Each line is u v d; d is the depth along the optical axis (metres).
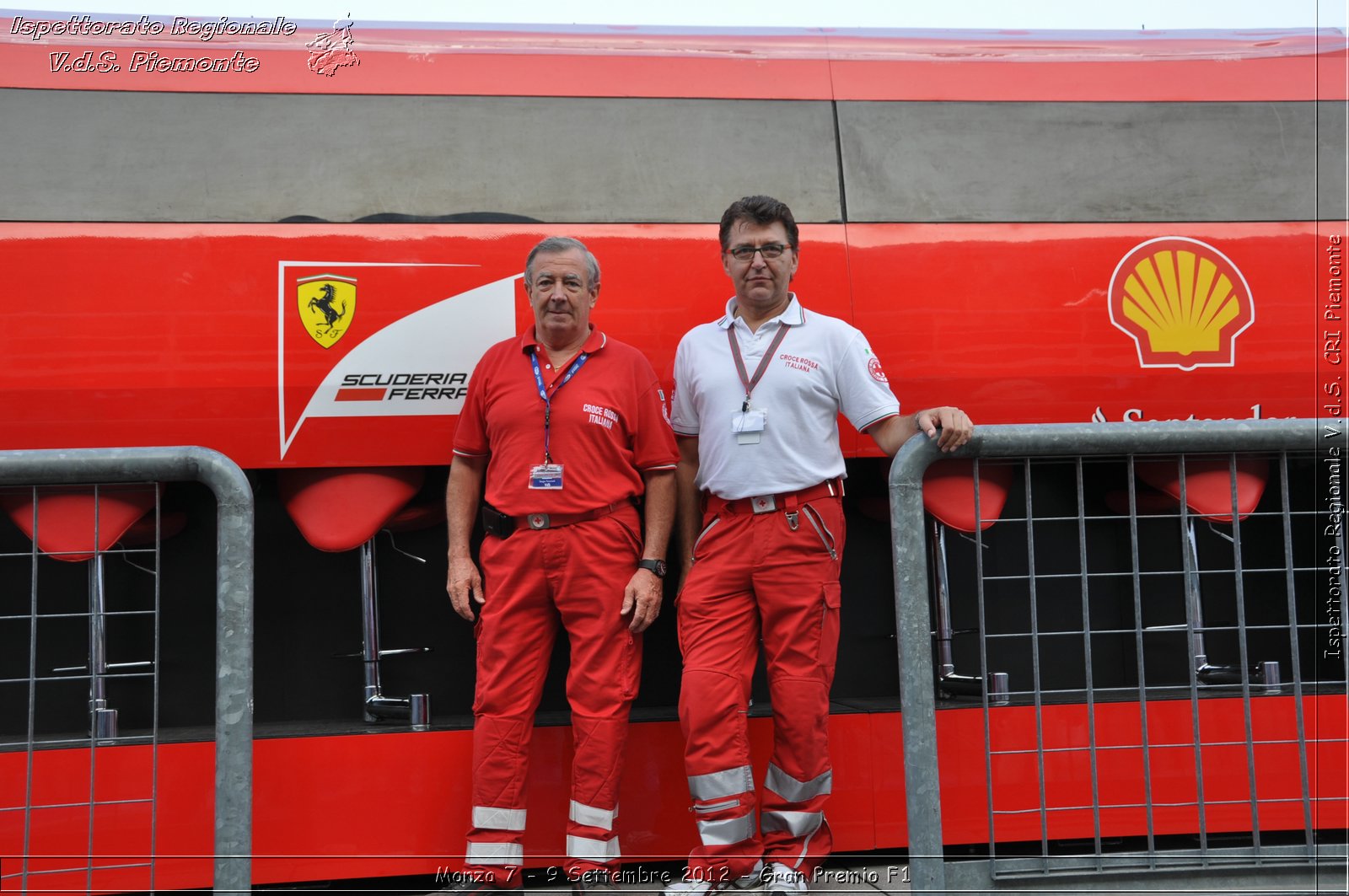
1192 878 1.86
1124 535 3.00
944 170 2.61
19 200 2.28
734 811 2.11
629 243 2.46
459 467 2.29
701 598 2.20
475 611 2.77
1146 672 3.00
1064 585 2.96
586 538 2.16
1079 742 2.44
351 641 2.74
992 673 2.54
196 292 2.30
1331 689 2.51
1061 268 2.58
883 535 2.91
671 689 2.76
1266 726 2.48
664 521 2.25
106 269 2.28
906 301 2.52
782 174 2.56
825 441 2.21
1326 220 2.69
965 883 1.83
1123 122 2.69
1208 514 2.58
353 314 2.35
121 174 2.33
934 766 1.79
